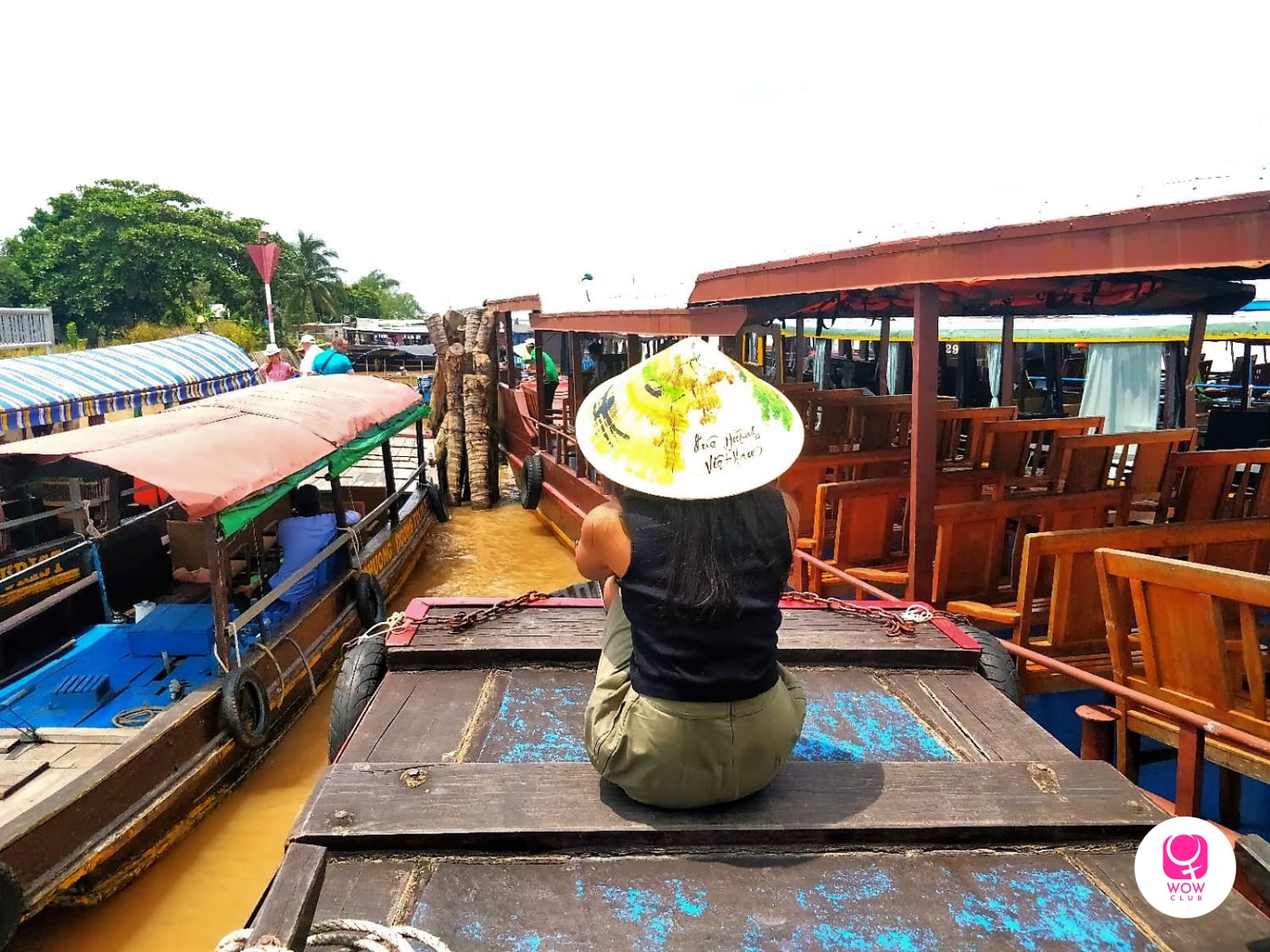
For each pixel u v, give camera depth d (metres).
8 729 5.16
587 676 3.46
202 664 6.09
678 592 2.06
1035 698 4.56
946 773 2.48
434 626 3.79
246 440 6.00
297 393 8.34
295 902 1.70
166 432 5.84
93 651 6.20
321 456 6.65
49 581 6.31
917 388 4.62
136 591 7.41
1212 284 5.93
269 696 5.93
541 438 13.24
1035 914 2.01
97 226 48.72
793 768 2.50
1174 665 3.29
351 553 7.99
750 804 2.31
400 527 10.05
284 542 7.22
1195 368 7.98
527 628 3.79
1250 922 1.99
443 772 2.46
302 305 61.66
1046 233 3.47
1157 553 4.36
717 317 6.76
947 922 1.99
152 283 49.53
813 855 2.21
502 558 11.19
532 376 17.97
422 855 2.19
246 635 6.42
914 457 4.70
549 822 2.21
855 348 21.50
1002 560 5.13
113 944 4.28
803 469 6.46
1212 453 4.98
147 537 7.53
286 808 5.44
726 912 2.01
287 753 6.09
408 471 15.95
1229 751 3.12
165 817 4.84
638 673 2.18
